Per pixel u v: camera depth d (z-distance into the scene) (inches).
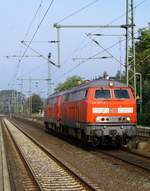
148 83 2854.3
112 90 1063.0
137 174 689.0
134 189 564.4
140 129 1418.6
